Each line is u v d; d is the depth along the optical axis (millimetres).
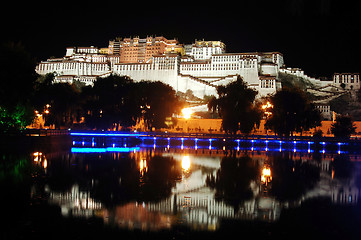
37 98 122812
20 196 37750
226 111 115375
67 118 139125
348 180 51469
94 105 121438
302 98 120438
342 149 113938
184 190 42812
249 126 114000
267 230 29438
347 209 35500
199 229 29344
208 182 47969
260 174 55188
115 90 123938
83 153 79938
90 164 61938
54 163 61344
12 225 29094
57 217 31391
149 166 61375
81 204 35531
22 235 27094
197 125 172500
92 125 122000
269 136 119875
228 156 80000
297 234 28578
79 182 45875
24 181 45062
